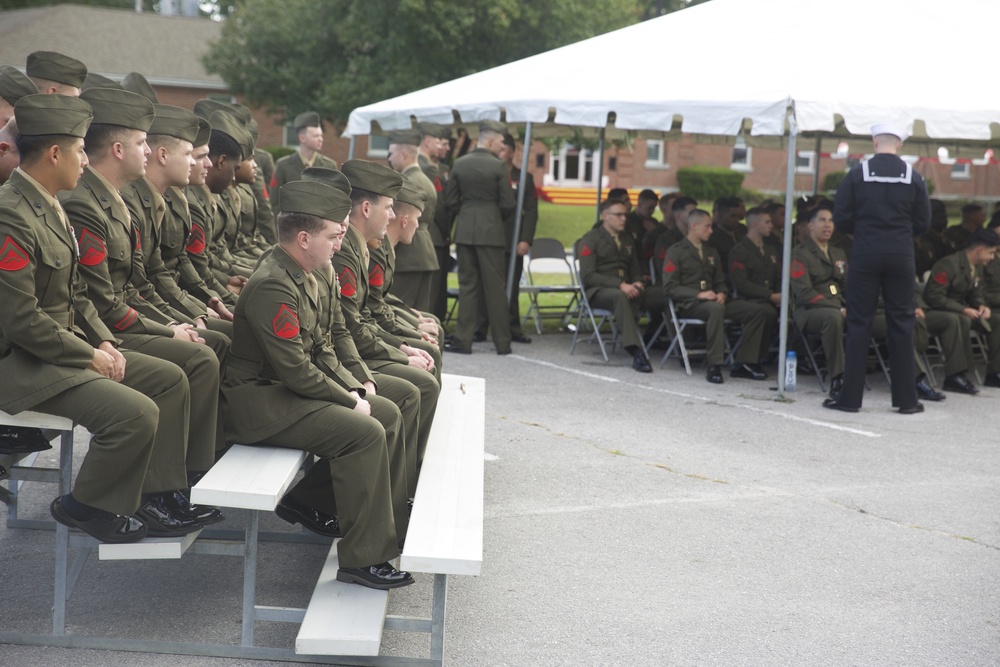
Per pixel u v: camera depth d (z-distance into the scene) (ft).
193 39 122.11
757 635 13.52
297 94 97.50
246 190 26.76
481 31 84.48
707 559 16.33
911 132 28.94
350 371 14.84
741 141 52.75
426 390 16.58
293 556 15.53
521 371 32.30
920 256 38.47
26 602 13.30
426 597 14.34
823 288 30.94
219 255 21.74
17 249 11.09
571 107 31.94
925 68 30.83
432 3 81.30
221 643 12.25
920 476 21.72
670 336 34.42
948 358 31.83
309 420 12.81
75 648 12.08
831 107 27.84
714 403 28.50
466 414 18.43
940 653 13.19
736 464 22.15
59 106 11.50
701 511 18.76
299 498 14.84
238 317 13.37
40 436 13.60
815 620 14.10
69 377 11.29
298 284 13.21
